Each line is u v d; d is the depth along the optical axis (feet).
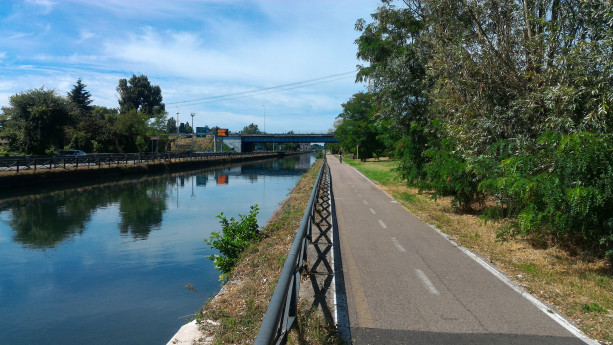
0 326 25.26
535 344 15.08
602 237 23.59
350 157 306.55
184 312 26.81
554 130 29.07
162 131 278.67
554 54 31.45
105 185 117.60
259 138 375.86
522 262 26.18
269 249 30.78
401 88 66.18
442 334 15.92
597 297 19.75
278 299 11.44
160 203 82.33
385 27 69.77
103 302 29.07
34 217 66.59
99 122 212.23
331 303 19.07
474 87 37.76
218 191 104.88
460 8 43.83
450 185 44.78
